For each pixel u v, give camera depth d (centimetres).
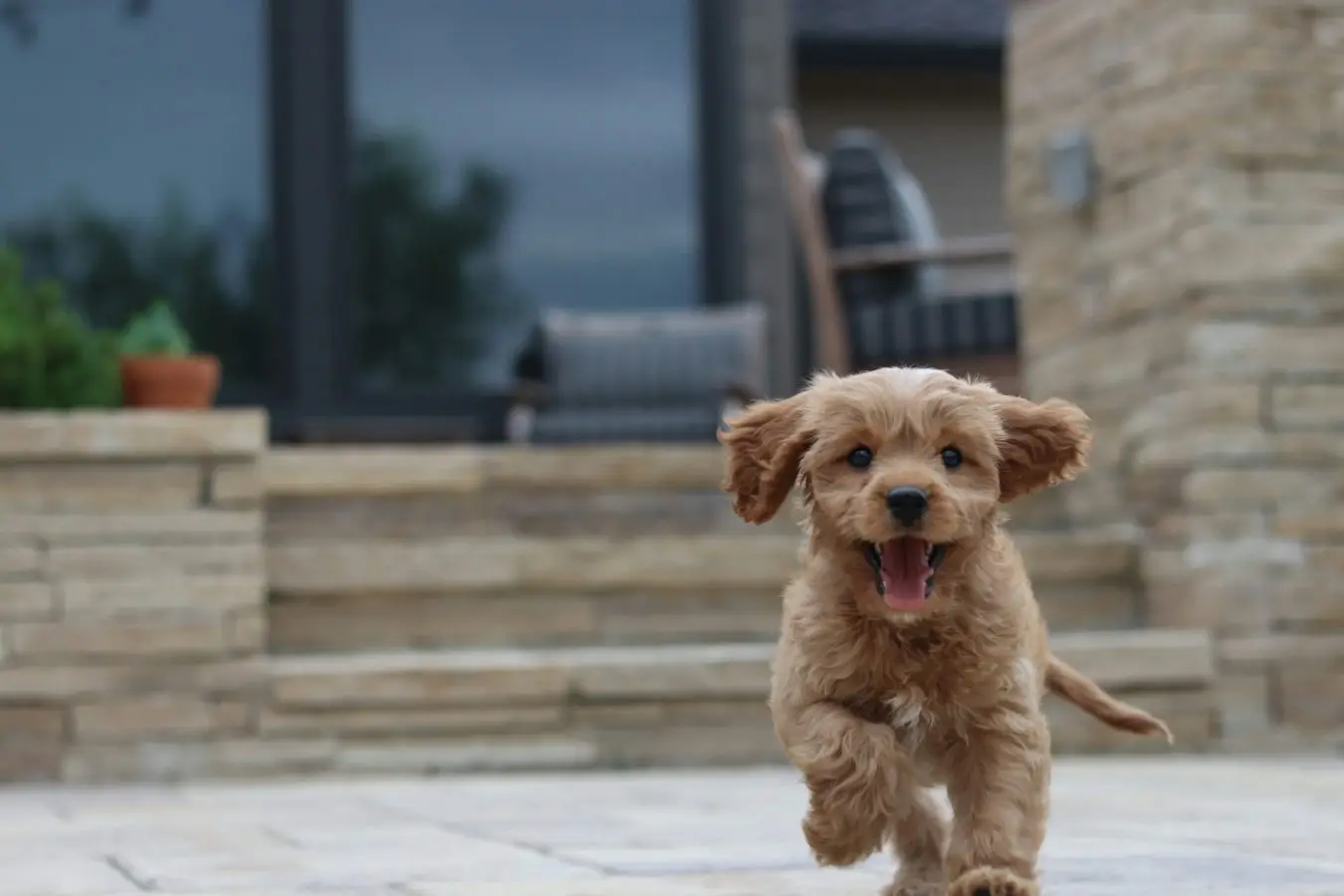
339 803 627
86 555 736
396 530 829
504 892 411
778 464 397
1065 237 890
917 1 1557
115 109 1161
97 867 474
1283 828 520
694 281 1235
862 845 368
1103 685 761
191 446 747
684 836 520
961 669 374
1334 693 780
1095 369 867
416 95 1205
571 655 767
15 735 723
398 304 1192
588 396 1052
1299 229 794
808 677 384
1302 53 796
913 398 373
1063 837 500
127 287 1156
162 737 730
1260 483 786
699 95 1240
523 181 1220
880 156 1140
